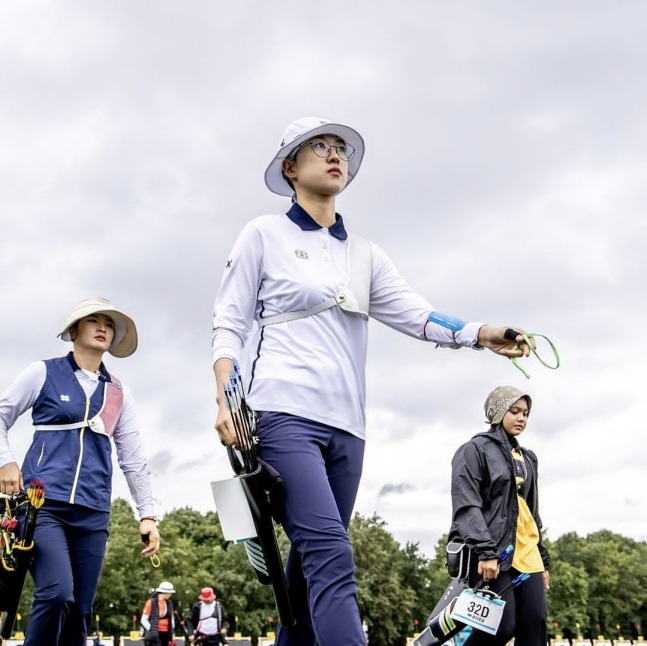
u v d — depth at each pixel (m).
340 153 3.80
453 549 6.35
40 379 5.51
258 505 3.31
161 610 20.30
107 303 5.79
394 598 96.62
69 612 5.16
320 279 3.65
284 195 4.04
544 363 3.47
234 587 99.56
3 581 4.98
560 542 128.50
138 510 5.95
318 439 3.48
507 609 6.26
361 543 97.31
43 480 5.27
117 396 5.74
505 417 6.66
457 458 6.58
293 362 3.53
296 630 3.67
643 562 129.00
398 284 4.00
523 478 6.58
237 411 3.31
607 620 116.81
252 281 3.68
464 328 3.72
